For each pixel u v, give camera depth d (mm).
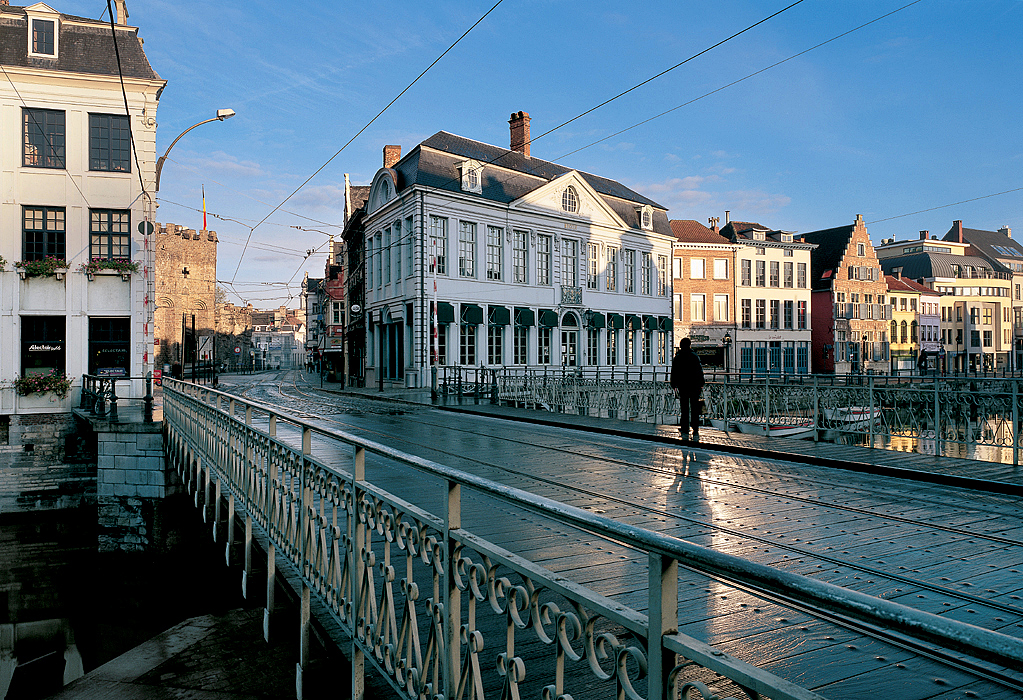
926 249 67250
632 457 10828
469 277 32781
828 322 54156
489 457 10797
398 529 3020
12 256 21531
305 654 4430
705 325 48906
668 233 44281
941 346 61875
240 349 78500
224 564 8523
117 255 22656
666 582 1562
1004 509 6980
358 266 41250
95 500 21062
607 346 39938
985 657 938
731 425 15812
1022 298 66625
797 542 5703
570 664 3512
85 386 21688
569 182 37562
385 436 13664
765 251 51281
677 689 1521
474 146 35938
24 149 21812
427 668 2725
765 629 3830
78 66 22156
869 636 3686
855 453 10484
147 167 22797
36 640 11836
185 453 12914
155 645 6883
